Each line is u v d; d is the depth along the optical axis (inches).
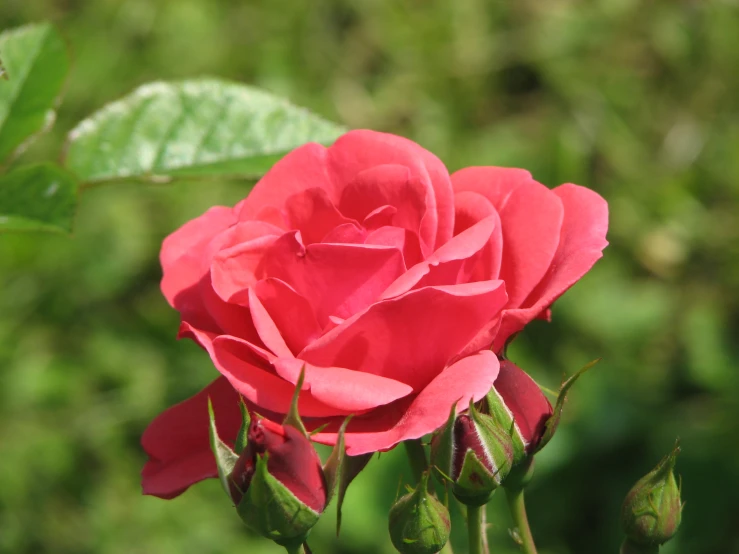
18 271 30.2
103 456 28.7
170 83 15.4
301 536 13.7
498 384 14.2
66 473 28.5
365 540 25.8
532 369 29.1
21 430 28.7
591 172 34.6
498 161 33.8
